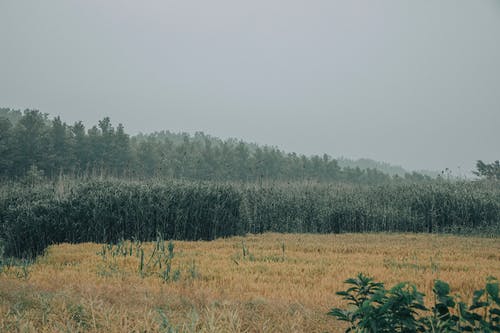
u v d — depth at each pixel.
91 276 8.89
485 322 3.48
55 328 5.27
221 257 11.71
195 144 84.50
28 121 49.03
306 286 8.48
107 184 17.86
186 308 6.34
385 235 17.89
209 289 7.55
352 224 20.03
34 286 7.36
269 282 8.59
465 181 24.08
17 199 17.94
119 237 15.97
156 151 64.25
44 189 19.30
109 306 6.26
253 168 66.19
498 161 38.84
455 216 19.84
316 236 17.58
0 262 10.05
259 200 21.28
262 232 20.36
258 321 5.81
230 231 18.14
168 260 10.53
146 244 14.28
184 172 58.31
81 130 56.88
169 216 16.89
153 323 5.56
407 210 20.41
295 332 5.38
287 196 21.70
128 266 10.05
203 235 17.39
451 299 3.58
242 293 7.56
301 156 82.69
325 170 80.38
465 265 10.62
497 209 20.25
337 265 10.41
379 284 4.15
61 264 10.75
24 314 5.77
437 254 12.50
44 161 48.28
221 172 64.81
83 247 13.30
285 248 13.61
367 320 3.66
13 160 46.34
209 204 17.62
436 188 21.50
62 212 15.52
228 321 5.71
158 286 7.88
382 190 23.50
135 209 16.42
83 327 5.54
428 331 3.67
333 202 21.12
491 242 15.54
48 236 15.15
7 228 15.08
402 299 3.64
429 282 8.48
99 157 56.16
